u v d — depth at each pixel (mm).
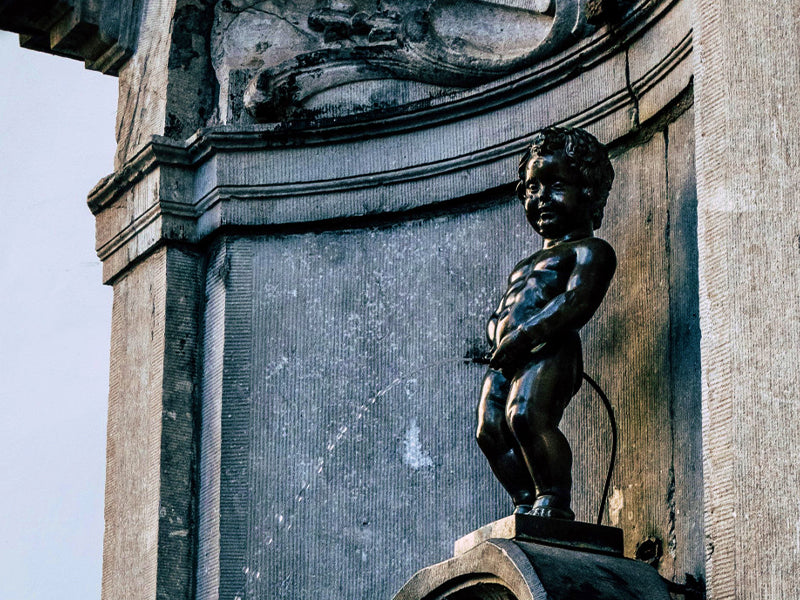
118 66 10492
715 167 7082
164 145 9703
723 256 6934
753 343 6730
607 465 8172
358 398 9172
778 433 6547
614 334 8297
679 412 7793
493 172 9094
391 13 9633
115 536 9570
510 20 9359
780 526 6445
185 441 9391
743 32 7082
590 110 8688
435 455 8938
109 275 10148
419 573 7367
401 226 9375
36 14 10328
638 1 8391
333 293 9383
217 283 9539
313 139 9516
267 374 9328
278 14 9961
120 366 9898
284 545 9031
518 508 7523
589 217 7895
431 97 9289
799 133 6770
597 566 6977
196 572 9203
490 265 9055
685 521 7617
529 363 7578
